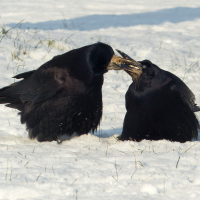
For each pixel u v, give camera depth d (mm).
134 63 9789
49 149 9602
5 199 6781
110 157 8758
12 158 8633
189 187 7156
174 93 9781
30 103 10828
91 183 7383
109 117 13242
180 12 35688
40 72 10641
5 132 11562
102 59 10062
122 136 10508
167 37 25594
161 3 42094
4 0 43000
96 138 10820
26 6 38875
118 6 39656
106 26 29406
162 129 9969
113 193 6930
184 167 8141
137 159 8641
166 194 6902
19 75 11398
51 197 6746
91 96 10320
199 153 9031
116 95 15672
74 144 10328
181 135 10141
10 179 7395
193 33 27344
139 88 9789
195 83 17094
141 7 39031
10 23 28641
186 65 19719
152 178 7590
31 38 21859
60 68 10289
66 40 22516
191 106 10320
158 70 9812
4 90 11336
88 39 24219
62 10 36562
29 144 10266
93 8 38344
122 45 23375
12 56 19000
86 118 10570
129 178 7605
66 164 8297
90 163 8445
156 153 9062
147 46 23297
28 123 10844
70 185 7227
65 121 10445
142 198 6703
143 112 9867
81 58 10117
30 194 6879
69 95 10227
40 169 8000
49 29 27094
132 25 29984
